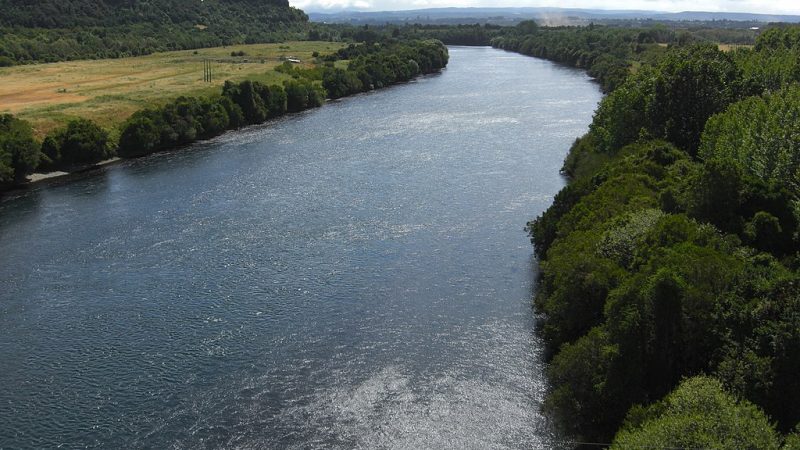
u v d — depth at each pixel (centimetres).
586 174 8756
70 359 5322
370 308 6047
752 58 13200
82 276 6788
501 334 5559
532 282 6462
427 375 5022
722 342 3972
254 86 15200
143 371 5144
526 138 12206
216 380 5012
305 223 8131
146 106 13900
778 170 6419
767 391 3684
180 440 4366
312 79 18438
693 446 3053
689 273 4222
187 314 6000
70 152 11112
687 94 9512
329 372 5088
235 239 7669
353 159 11088
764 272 4294
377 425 4466
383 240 7544
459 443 4275
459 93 18012
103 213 8712
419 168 10388
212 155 11800
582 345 4388
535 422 4450
